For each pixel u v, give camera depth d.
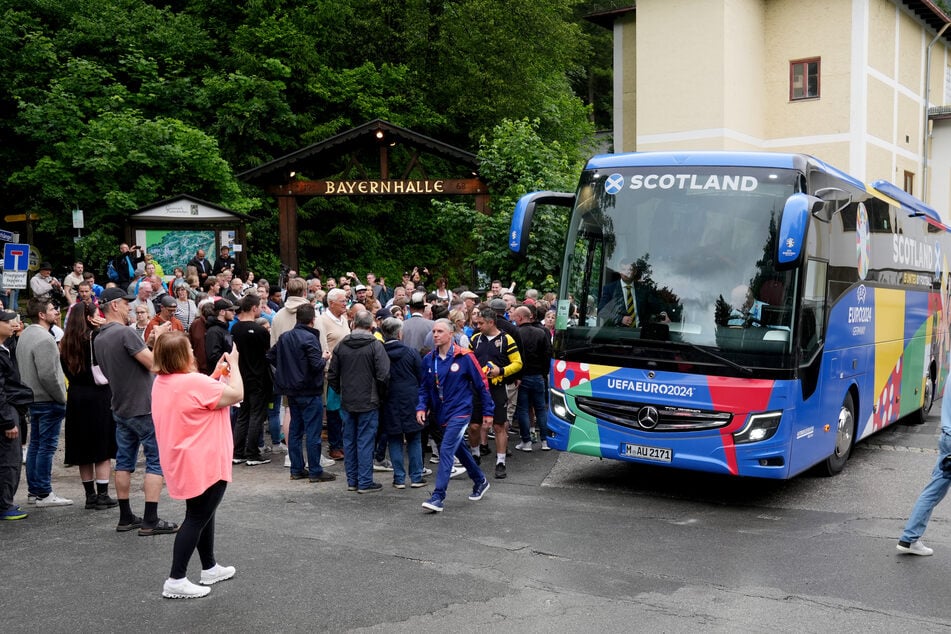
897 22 27.53
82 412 7.73
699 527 7.40
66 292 13.47
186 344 5.63
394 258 32.69
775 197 7.89
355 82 30.81
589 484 9.16
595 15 29.77
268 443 11.45
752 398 7.66
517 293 17.69
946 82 32.59
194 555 6.53
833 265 8.77
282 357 9.09
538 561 6.38
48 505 8.04
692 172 8.21
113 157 23.48
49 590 5.74
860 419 10.05
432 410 8.53
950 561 6.41
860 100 25.05
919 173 30.12
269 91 28.23
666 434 7.97
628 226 8.37
